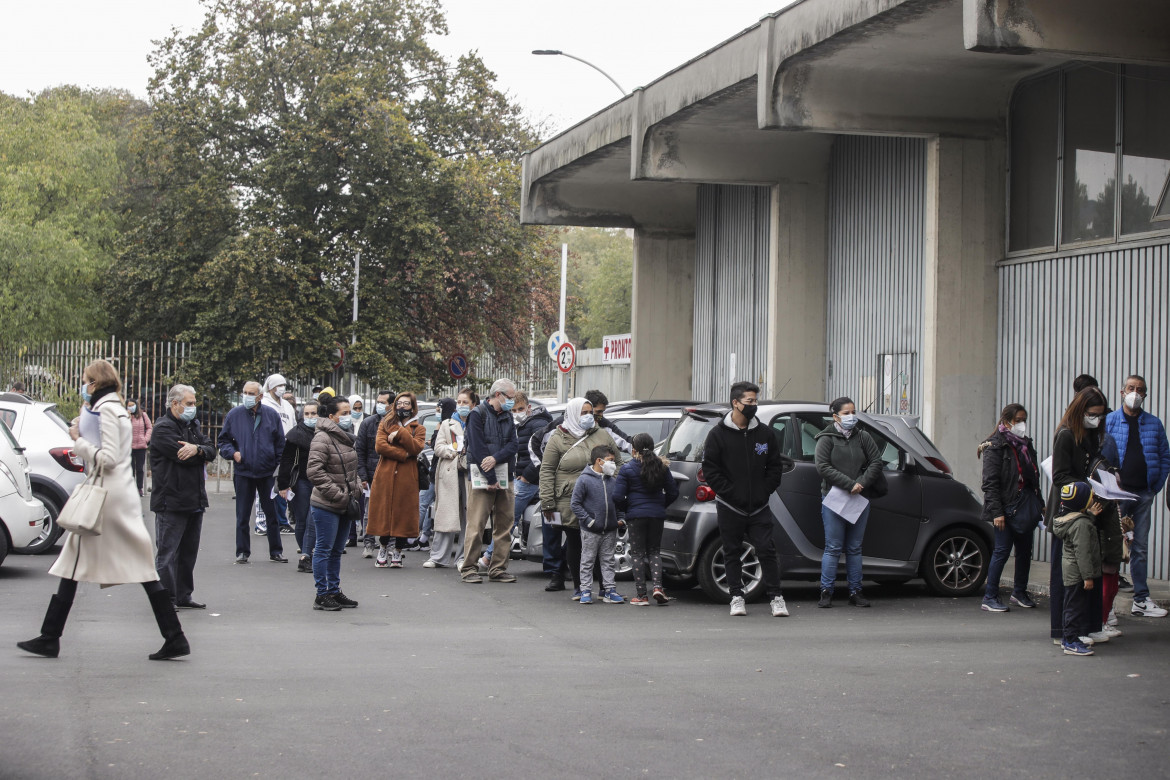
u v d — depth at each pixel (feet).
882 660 26.63
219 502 77.61
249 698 21.75
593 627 31.48
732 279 71.97
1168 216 41.93
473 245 110.73
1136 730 20.08
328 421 34.50
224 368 104.78
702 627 31.63
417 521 44.86
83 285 117.08
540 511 42.78
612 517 36.01
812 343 62.28
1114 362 43.75
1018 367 48.65
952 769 17.62
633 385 81.87
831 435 35.68
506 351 126.11
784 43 46.16
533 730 19.71
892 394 55.77
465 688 23.07
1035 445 47.57
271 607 34.47
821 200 62.39
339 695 22.18
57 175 118.73
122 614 32.50
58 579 39.27
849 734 19.67
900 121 48.42
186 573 33.53
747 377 69.51
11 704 20.63
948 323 49.34
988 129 49.42
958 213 49.37
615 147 67.10
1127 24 36.37
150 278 110.42
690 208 82.74
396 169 106.52
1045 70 47.19
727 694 22.75
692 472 36.32
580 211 80.53
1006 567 43.52
